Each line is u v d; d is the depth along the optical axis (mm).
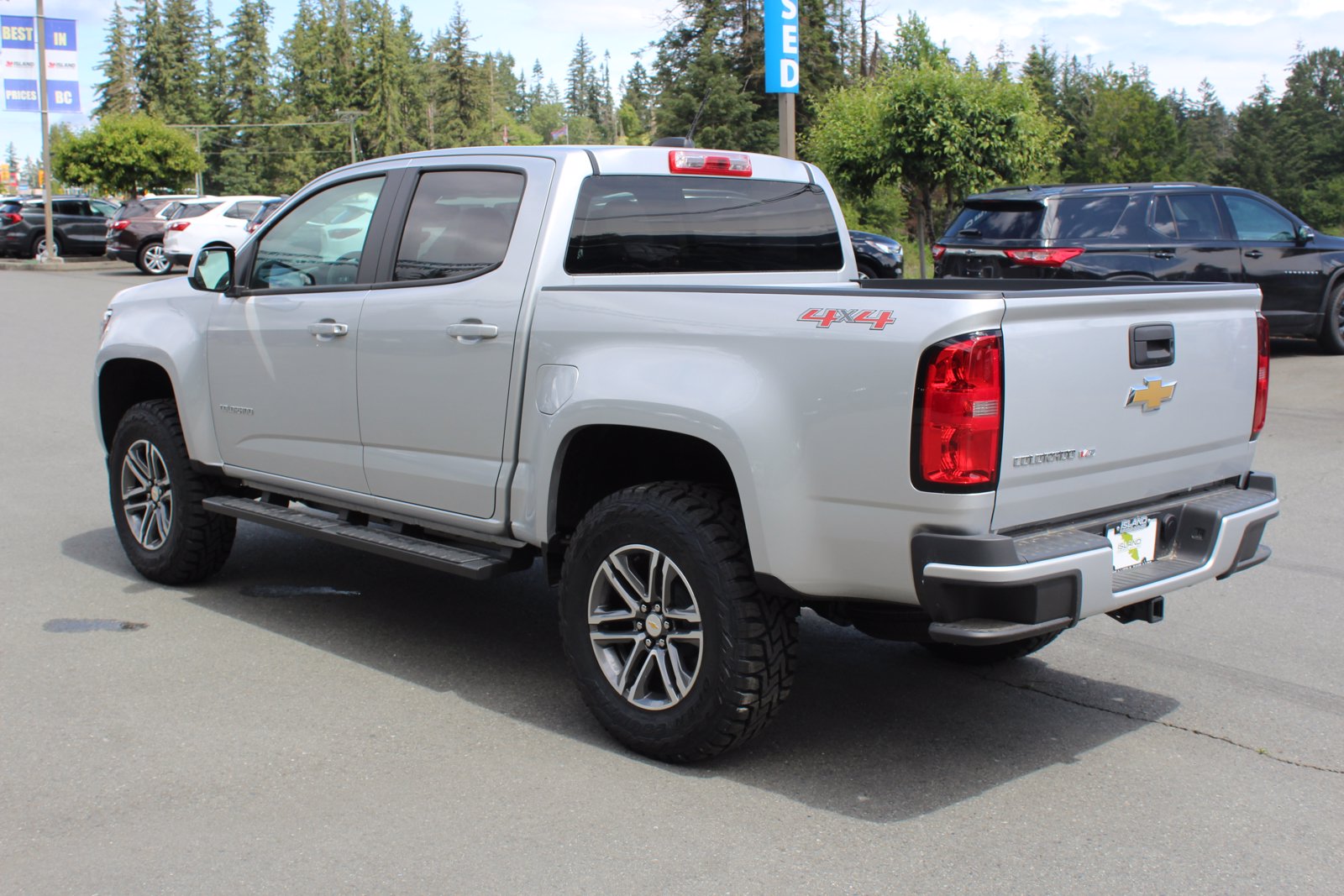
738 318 3553
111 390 5973
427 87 109812
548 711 4215
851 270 5199
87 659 4664
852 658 4844
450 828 3314
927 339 3146
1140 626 5227
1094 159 70625
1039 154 20953
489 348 4184
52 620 5156
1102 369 3420
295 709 4191
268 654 4762
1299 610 5402
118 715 4102
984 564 3129
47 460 8562
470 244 4371
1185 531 3771
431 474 4434
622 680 3832
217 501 5277
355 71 103750
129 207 28172
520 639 5031
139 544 5750
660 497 3705
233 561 6184
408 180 4684
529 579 6008
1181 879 3078
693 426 3561
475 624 5227
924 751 3902
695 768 3748
